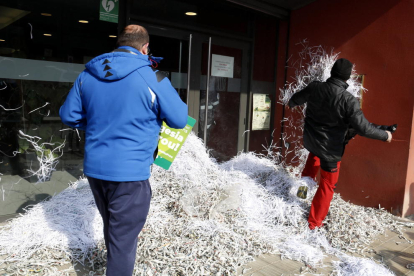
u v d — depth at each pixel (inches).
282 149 209.3
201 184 146.9
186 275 96.8
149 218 124.7
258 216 140.0
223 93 191.3
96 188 81.4
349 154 173.6
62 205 129.5
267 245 121.1
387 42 156.0
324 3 181.2
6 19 122.2
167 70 165.8
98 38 143.5
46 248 106.3
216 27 181.2
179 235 117.8
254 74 202.7
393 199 158.2
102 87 77.4
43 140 136.5
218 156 194.9
